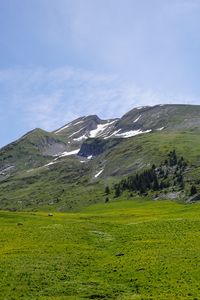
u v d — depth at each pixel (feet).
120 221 390.01
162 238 265.54
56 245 256.32
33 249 246.27
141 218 419.33
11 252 240.73
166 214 474.49
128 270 199.52
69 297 163.94
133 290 172.86
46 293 170.40
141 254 227.20
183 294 160.45
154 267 199.41
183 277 181.47
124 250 243.19
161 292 165.89
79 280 188.44
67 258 225.15
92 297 165.27
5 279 188.65
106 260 223.71
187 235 264.52
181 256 213.46
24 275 193.88
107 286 178.81
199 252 217.97
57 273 197.57
